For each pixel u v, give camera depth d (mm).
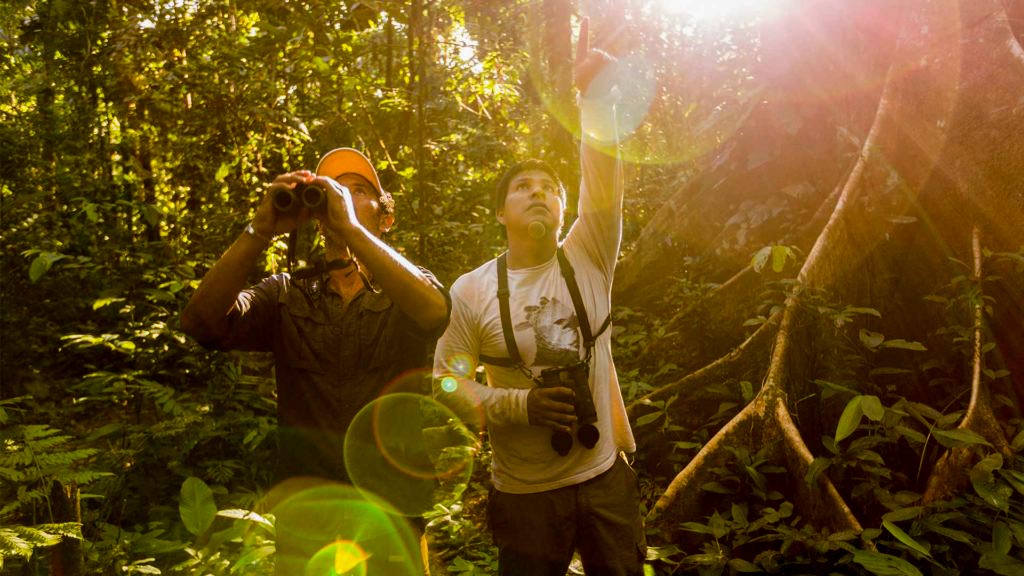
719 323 4141
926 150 3676
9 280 6281
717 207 4902
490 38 7398
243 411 3898
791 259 4090
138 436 3414
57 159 7180
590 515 2129
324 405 1991
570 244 2346
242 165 5996
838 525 2721
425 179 6551
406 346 2035
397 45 6578
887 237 3637
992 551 2379
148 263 4777
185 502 2379
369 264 1742
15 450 2328
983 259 3389
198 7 6352
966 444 2762
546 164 2311
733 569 2697
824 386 3127
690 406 3574
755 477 2854
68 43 7191
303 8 5805
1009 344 3246
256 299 2031
